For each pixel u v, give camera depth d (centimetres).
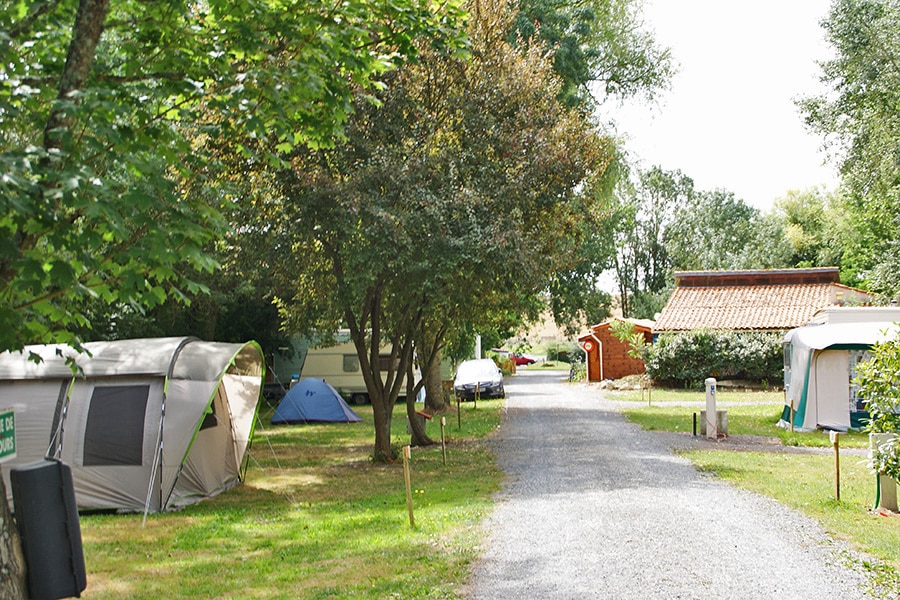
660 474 1316
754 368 3447
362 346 1683
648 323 4325
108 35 827
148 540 996
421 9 805
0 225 524
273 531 1024
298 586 732
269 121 698
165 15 665
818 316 2419
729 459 1502
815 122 2678
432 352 1912
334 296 1648
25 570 473
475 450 1758
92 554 923
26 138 684
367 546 881
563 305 4597
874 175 2541
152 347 1307
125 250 597
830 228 4831
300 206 1433
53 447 1223
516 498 1127
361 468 1619
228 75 688
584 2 2800
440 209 1423
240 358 1477
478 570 756
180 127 920
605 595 671
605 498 1103
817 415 2012
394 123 1511
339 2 752
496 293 1605
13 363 1275
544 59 1758
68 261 593
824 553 800
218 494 1352
